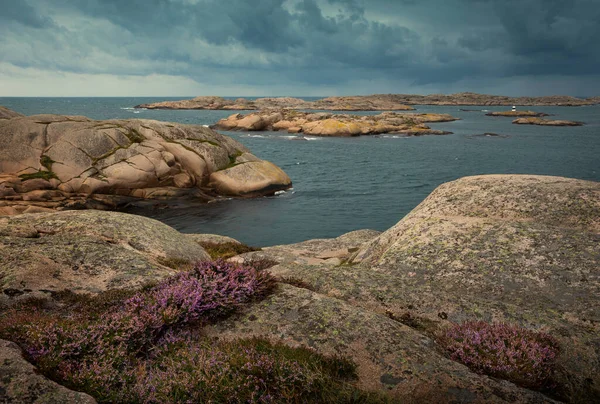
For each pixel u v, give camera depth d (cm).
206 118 18000
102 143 3694
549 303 845
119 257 977
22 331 557
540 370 589
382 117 14325
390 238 1291
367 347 611
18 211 3116
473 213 1231
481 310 770
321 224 3334
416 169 6025
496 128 14088
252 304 737
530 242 1023
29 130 3559
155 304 672
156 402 479
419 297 818
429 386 536
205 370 506
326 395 510
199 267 798
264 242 2897
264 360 536
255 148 8425
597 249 952
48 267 874
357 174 5619
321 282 896
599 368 630
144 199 3722
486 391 530
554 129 13525
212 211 3697
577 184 1230
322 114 14000
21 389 443
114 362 545
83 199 3428
